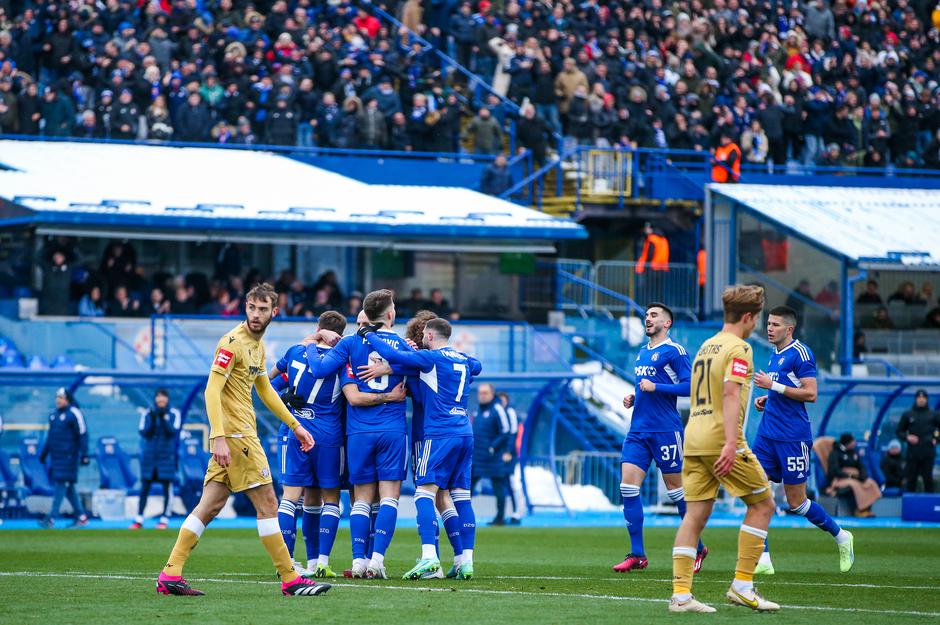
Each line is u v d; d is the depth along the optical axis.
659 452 31.62
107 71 71.88
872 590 26.41
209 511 23.73
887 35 95.75
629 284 78.06
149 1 74.19
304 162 74.81
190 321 61.66
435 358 27.27
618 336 73.06
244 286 66.25
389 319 27.17
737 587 22.11
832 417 63.56
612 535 45.91
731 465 21.16
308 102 74.50
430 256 71.12
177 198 63.69
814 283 75.44
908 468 60.44
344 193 69.31
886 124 89.62
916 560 35.41
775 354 31.97
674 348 31.69
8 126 70.12
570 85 79.62
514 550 38.34
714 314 78.81
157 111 72.12
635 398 32.06
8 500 53.28
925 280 77.38
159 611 21.16
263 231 64.06
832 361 73.81
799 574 30.67
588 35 83.44
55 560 32.88
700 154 81.19
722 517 60.06
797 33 92.31
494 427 52.84
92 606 21.83
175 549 23.69
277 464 55.94
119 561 32.56
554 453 64.88
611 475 64.25
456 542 27.92
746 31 89.31
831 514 59.34
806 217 76.25
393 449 27.11
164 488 49.75
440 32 84.12
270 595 23.61
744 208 77.38
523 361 66.12
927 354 74.94
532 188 79.81
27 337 59.00
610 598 23.64
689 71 83.69
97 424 56.47
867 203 80.50
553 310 74.31
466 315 71.88
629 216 80.50
